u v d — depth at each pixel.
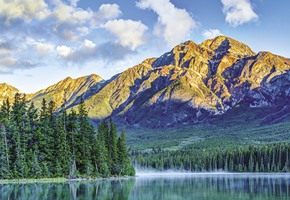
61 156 144.38
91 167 153.38
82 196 89.06
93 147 158.50
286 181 157.62
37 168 138.12
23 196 87.50
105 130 176.50
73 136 151.38
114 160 177.12
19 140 138.00
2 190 100.81
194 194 98.81
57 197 86.31
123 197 89.44
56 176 142.62
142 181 158.75
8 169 135.38
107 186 119.69
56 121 150.50
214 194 98.81
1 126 137.88
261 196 93.50
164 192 103.69
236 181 159.88
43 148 143.75
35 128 145.12
